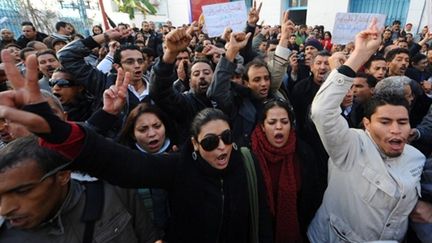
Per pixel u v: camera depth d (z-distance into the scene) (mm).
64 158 821
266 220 1393
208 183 1285
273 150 1620
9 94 721
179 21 16797
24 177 751
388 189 1270
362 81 2309
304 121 2521
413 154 1356
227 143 1262
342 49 5137
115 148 1000
